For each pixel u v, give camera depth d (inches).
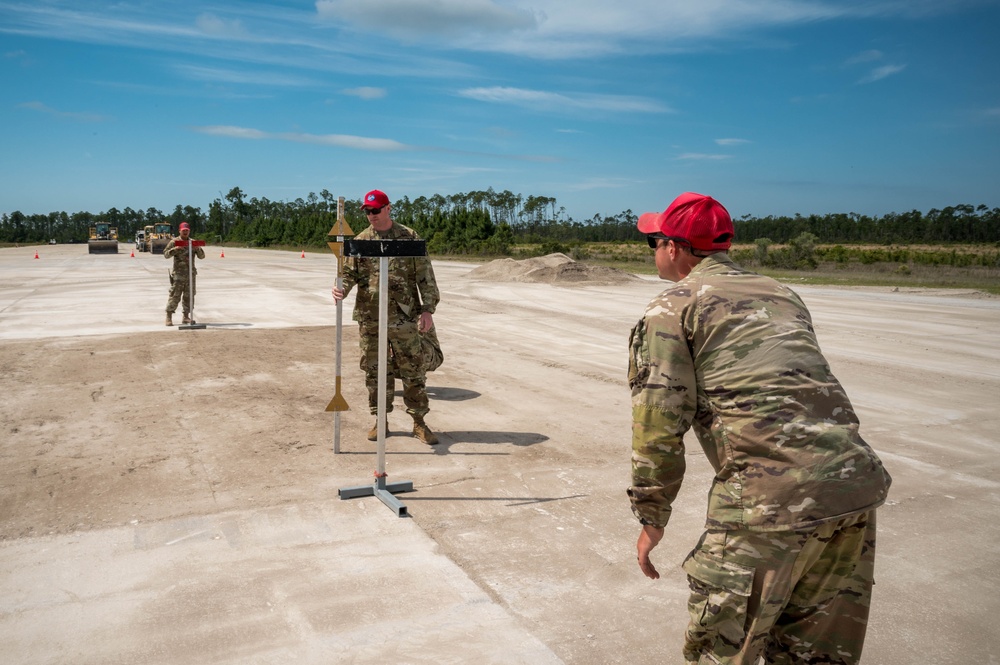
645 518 87.2
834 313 651.5
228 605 132.2
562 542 163.0
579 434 251.3
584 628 127.3
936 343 479.8
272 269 1268.5
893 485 208.1
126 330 480.1
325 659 116.1
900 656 122.1
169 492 188.7
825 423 79.2
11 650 117.6
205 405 279.7
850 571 83.8
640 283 977.5
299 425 254.2
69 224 6151.6
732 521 80.1
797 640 87.1
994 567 156.4
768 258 1486.2
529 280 976.3
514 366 379.9
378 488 187.5
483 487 196.9
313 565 148.9
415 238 223.6
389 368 235.5
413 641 121.6
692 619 85.1
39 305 634.2
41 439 233.1
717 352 82.4
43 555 152.1
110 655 116.5
